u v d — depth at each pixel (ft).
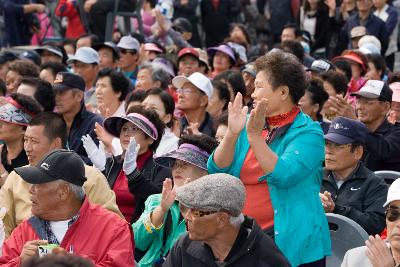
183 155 43.11
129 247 38.32
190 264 34.73
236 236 34.14
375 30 91.30
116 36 92.53
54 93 58.54
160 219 42.34
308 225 37.24
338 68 74.13
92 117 60.29
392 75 67.10
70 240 38.09
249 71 66.80
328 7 95.55
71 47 90.74
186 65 77.66
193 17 103.60
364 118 56.24
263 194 37.70
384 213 46.09
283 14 101.55
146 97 58.90
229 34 100.37
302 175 36.88
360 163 47.96
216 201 33.42
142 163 50.29
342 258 42.27
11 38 98.58
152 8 100.27
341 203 47.37
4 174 49.16
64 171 37.83
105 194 43.55
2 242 41.50
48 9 105.29
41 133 45.60
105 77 63.93
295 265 36.99
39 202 37.96
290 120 37.78
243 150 37.93
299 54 76.02
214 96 62.69
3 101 53.42
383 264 34.47
